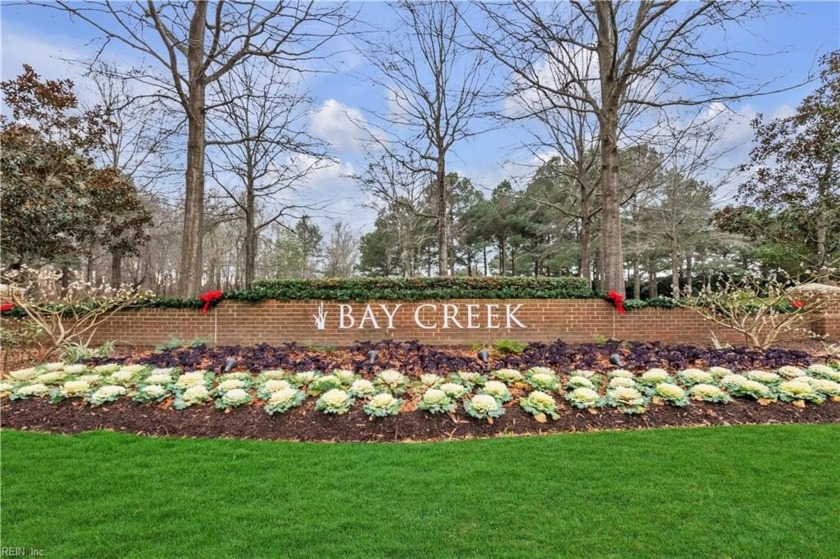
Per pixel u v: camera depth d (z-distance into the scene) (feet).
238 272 101.35
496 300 29.78
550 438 13.11
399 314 29.40
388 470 10.99
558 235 87.61
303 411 14.65
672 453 11.91
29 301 24.09
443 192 46.16
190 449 12.35
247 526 8.71
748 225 44.06
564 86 37.88
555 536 8.34
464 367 18.57
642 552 7.88
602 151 36.40
